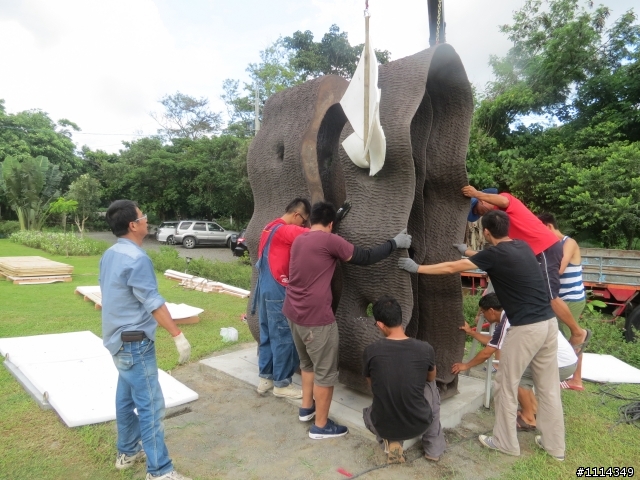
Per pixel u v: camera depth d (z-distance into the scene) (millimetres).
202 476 2766
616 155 9312
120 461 2807
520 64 13758
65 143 32344
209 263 11898
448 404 3678
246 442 3184
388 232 3289
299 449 3094
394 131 3229
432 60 3443
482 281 8109
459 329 3816
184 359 2520
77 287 8711
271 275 3664
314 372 3203
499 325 3438
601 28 13000
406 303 3312
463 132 3617
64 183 31672
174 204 27844
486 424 3564
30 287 9188
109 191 29656
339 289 4000
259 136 4789
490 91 14102
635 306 6504
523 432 3463
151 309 2420
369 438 3230
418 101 3244
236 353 4992
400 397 2748
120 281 2451
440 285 3764
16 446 3076
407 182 3281
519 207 3750
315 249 3092
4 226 24953
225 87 31328
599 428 3516
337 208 4191
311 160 3941
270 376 3957
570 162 10438
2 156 27453
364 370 2902
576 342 3920
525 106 12359
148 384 2535
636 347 5277
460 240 3734
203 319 6738
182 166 25531
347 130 3633
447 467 2922
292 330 3254
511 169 11086
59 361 4484
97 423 3375
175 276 10602
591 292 6680
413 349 2820
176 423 3453
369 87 2990
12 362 4551
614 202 8977
